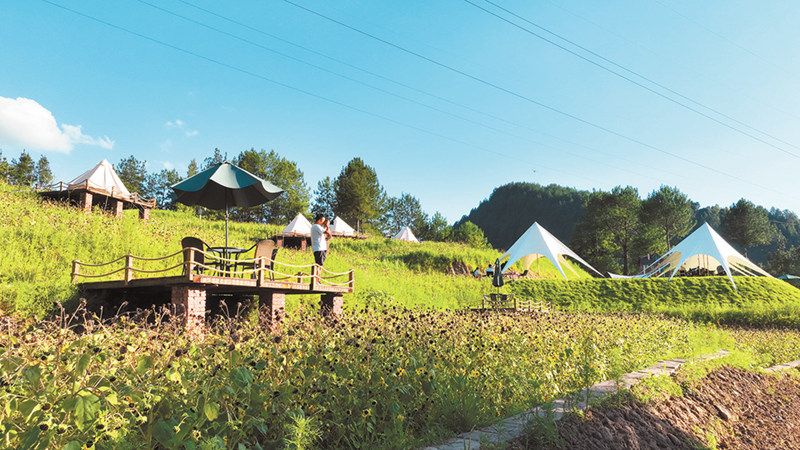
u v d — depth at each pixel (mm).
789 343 17594
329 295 12914
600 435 5055
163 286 10430
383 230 81938
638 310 27359
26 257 14055
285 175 59812
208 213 57219
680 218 63625
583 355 7715
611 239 69188
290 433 3500
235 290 11211
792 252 83625
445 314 9336
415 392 4902
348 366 4621
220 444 2980
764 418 8484
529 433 4547
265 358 4270
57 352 3281
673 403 7137
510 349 7047
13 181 74438
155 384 3418
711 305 28078
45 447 2660
